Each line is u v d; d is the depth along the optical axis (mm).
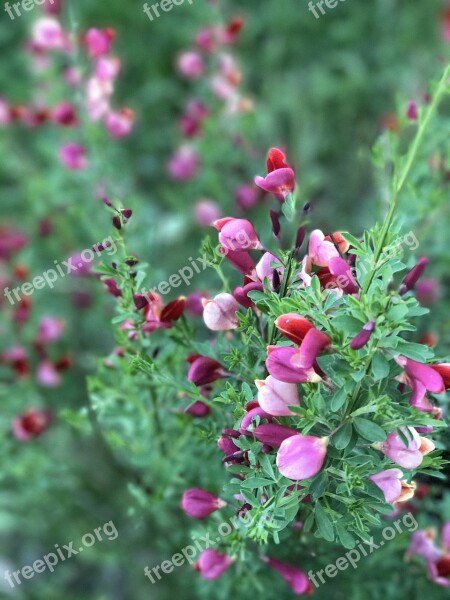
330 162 646
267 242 393
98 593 533
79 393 514
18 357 450
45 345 495
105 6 686
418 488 335
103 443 457
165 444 370
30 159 607
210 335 390
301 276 262
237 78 561
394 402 239
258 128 630
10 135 596
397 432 239
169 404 344
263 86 687
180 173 575
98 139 498
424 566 356
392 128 404
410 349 224
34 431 442
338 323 224
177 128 663
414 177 398
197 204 544
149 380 324
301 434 240
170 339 322
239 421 262
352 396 240
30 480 452
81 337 549
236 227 266
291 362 234
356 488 255
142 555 473
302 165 624
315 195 604
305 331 231
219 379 300
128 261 292
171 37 696
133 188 571
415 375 228
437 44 660
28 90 662
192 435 336
